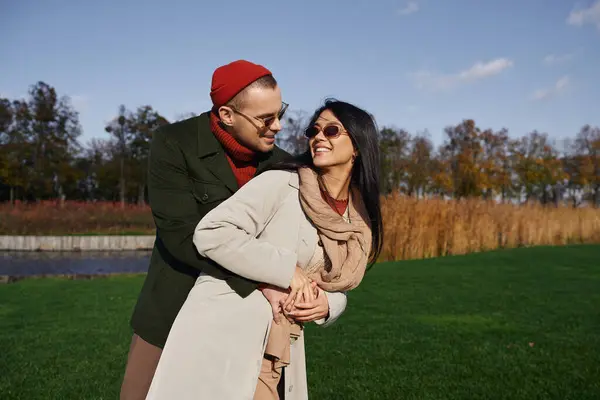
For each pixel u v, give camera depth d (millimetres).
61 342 5547
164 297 2195
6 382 4250
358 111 2223
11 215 28656
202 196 2184
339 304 2227
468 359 4887
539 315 6840
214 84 2137
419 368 4617
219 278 2035
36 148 45875
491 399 3900
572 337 5688
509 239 17797
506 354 5035
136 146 51719
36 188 45844
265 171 2215
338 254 2154
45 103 46250
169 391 1922
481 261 12977
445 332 5906
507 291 8703
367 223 2385
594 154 49688
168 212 2109
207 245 1948
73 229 29359
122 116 51438
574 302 7746
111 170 50656
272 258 1997
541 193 50125
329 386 4160
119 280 11312
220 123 2191
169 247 2070
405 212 14969
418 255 14633
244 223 1994
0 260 20547
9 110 44719
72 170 47469
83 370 4590
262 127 2127
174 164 2174
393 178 39094
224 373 1958
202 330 1979
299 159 2275
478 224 16516
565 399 3895
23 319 6797
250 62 2158
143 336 2207
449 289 8922
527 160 48344
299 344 2262
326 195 2256
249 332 2010
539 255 14219
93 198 54562
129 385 2248
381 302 7762
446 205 16016
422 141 41812
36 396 3953
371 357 4941
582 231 20141
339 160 2184
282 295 2066
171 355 1962
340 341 5508
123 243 25281
